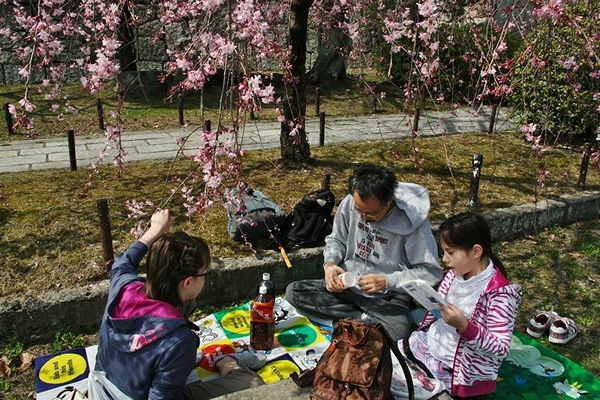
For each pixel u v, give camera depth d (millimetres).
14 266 4086
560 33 5922
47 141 7734
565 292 4418
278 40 5836
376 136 8352
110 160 6824
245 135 8180
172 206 5215
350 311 3732
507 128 8977
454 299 3068
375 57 11359
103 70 4004
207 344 3582
